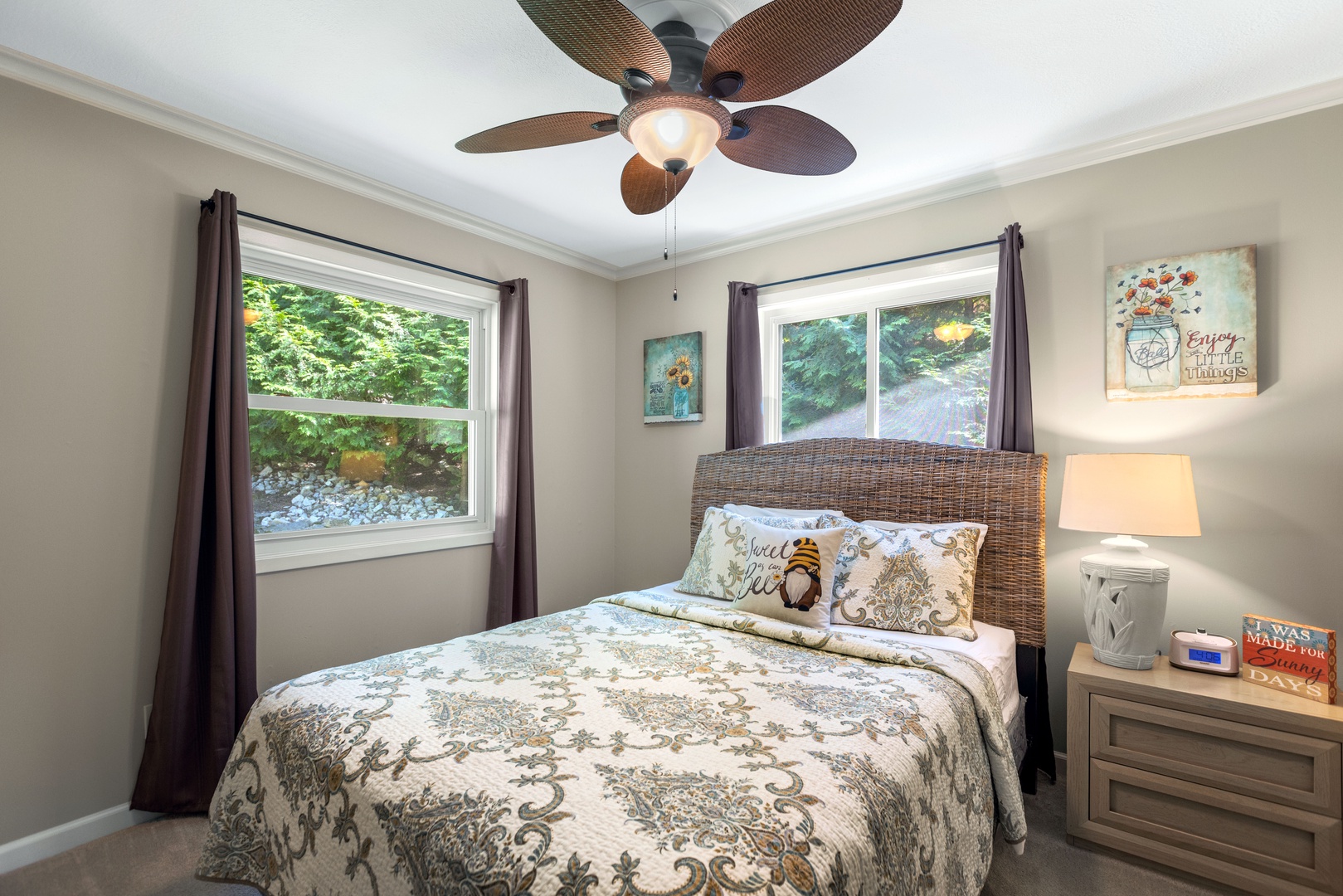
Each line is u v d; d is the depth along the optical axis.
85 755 2.02
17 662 1.90
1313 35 1.77
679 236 3.45
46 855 1.92
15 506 1.90
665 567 3.76
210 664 2.16
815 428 3.29
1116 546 2.12
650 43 1.30
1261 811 1.68
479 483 3.30
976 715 1.67
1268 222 2.12
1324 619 2.02
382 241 2.83
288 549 2.56
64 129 1.99
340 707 1.47
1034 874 1.80
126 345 2.11
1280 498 2.10
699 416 3.62
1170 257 2.28
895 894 1.11
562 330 3.69
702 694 1.56
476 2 1.65
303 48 1.85
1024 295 2.51
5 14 1.68
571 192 2.87
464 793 1.12
